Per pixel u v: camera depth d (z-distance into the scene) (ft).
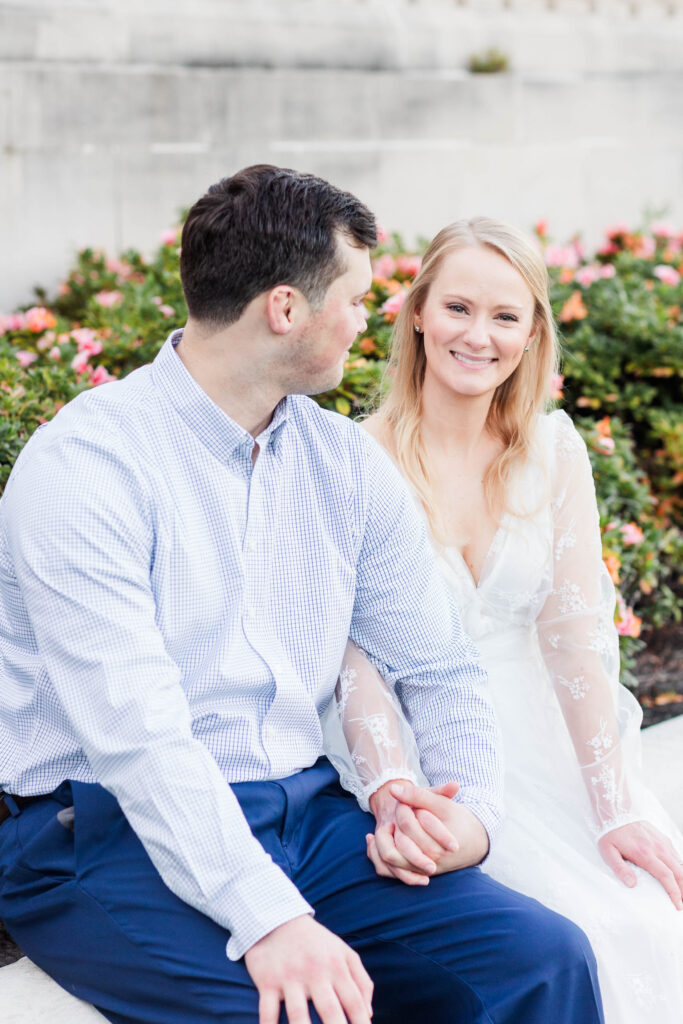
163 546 5.97
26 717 6.19
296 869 6.26
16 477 6.03
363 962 5.99
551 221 19.92
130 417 6.09
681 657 11.79
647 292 14.71
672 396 14.23
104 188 16.47
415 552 6.93
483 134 19.02
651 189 20.77
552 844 7.02
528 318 7.79
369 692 7.00
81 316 15.05
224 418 6.14
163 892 5.66
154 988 5.59
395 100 18.22
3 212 15.92
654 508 13.21
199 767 5.55
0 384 10.02
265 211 5.88
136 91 16.48
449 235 7.83
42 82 15.90
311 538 6.50
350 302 6.13
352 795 6.87
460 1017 5.77
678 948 6.57
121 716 5.55
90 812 5.79
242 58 17.33
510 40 19.34
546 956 5.62
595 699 7.53
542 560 7.81
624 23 20.54
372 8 18.39
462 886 6.00
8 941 7.12
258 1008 5.33
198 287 6.01
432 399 8.01
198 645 6.15
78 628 5.66
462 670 6.95
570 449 8.08
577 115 19.79
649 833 7.11
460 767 6.61
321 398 10.68
